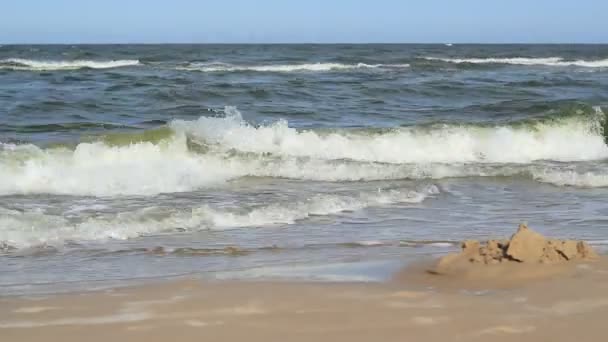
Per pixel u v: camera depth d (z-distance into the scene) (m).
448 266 5.84
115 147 11.56
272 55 55.38
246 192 9.87
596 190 10.82
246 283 5.56
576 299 4.89
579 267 5.61
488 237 7.62
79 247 7.00
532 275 5.43
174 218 8.06
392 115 17.92
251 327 4.49
